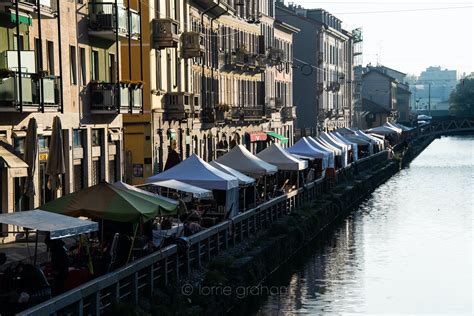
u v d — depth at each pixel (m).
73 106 39.38
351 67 150.62
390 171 95.25
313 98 117.75
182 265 29.02
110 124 45.00
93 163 42.69
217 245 33.41
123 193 25.11
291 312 31.12
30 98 32.22
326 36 124.06
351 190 65.00
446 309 32.06
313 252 44.38
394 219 58.03
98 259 24.22
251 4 84.19
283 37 101.50
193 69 63.12
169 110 55.59
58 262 22.77
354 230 52.72
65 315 20.48
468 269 39.72
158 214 25.38
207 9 66.81
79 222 21.83
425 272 38.97
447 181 88.62
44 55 36.41
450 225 54.94
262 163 45.03
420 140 154.25
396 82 191.88
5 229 32.31
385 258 42.59
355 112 156.75
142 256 26.25
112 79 46.16
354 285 36.00
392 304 32.59
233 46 77.25
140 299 24.88
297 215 46.72
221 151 69.69
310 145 63.56
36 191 35.12
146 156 51.31
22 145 34.12
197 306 26.09
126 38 44.84
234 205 38.97
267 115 87.94
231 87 77.06
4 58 31.92
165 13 55.22
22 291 20.89
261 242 37.66
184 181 36.22
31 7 32.81
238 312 30.39
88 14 41.78
